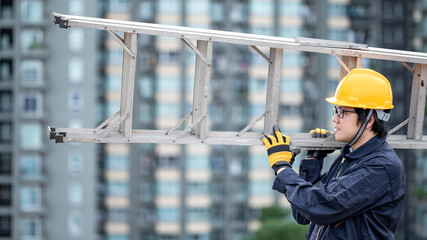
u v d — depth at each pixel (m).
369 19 63.25
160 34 5.30
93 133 5.67
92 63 58.09
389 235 4.70
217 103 60.66
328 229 4.81
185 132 5.64
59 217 58.50
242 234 60.97
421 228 59.38
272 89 5.64
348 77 4.85
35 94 58.19
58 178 58.38
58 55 58.03
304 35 62.44
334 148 5.55
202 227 60.66
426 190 59.31
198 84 5.70
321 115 61.94
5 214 58.00
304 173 5.51
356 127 4.77
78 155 58.31
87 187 58.41
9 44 58.09
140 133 5.73
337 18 62.78
